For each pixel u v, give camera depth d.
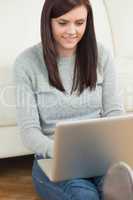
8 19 2.35
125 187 1.31
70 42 1.60
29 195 2.00
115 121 1.28
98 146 1.33
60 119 1.69
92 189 1.50
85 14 1.57
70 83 1.69
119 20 2.70
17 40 2.32
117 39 2.68
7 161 2.37
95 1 2.66
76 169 1.40
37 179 1.71
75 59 1.69
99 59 1.75
